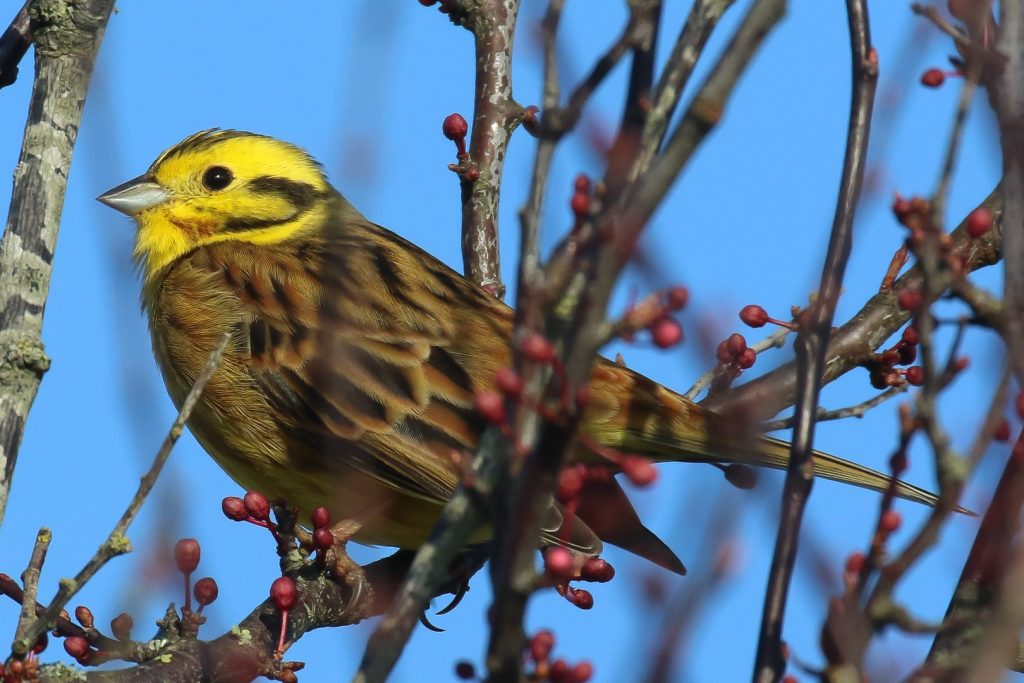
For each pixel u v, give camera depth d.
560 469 5.01
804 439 6.48
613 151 5.04
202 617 9.23
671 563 11.17
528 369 5.06
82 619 8.98
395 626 5.56
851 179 7.06
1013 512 5.70
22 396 7.84
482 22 13.19
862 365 11.21
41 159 8.24
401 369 12.75
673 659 4.95
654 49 5.35
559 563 5.42
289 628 10.06
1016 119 6.21
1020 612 5.12
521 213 5.12
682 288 5.02
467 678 6.91
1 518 7.60
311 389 12.85
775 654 5.76
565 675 5.98
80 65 8.41
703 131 4.95
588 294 4.94
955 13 6.89
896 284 12.15
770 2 5.00
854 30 7.38
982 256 11.57
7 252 8.05
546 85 5.14
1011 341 5.55
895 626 5.39
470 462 5.75
